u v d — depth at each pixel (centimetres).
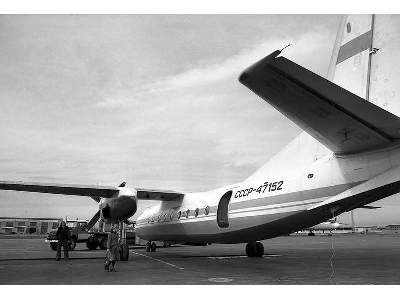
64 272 1052
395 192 909
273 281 863
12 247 2597
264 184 1207
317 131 761
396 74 871
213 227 1406
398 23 895
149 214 1980
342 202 948
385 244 2872
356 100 617
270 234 1230
